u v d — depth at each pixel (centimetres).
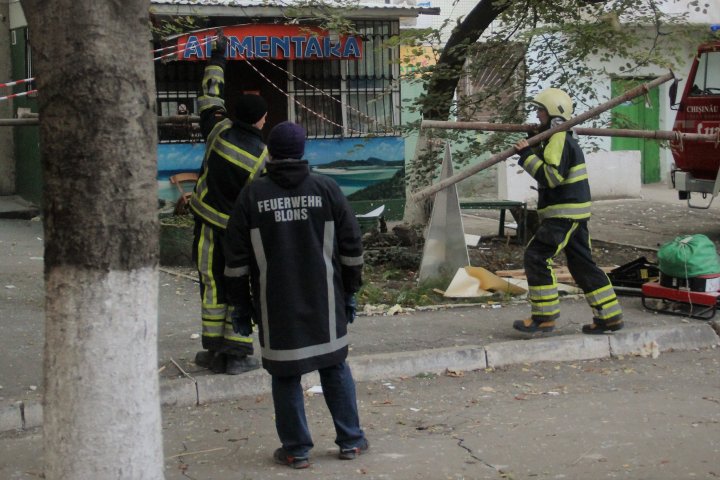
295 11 1035
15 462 485
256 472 466
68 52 317
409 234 1074
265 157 580
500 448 497
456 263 883
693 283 763
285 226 455
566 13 996
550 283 692
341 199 466
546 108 683
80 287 326
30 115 744
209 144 585
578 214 680
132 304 332
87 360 327
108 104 321
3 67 1409
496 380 641
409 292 845
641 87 700
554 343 688
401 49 1323
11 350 668
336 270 466
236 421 551
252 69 1289
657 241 1215
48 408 332
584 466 468
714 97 1213
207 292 598
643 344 711
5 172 1449
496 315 792
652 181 1895
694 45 1026
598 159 1678
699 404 575
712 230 1312
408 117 1362
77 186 322
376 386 626
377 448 500
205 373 611
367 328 746
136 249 331
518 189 1608
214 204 585
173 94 1230
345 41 1257
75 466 328
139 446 336
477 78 1050
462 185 1636
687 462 471
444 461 478
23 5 325
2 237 1180
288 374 455
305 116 1308
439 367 657
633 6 1007
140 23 328
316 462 480
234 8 1174
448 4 1497
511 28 1034
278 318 455
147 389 339
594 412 560
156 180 338
